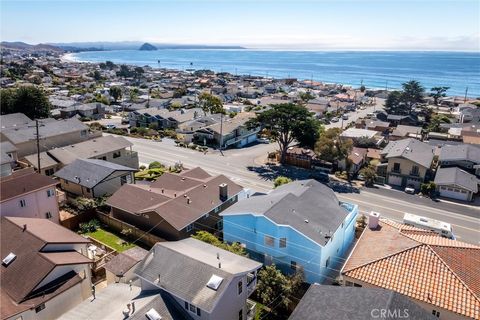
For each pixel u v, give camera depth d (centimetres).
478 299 2183
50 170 5506
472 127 8881
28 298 2506
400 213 4881
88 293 2911
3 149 5403
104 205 4509
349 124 10469
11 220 3303
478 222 4659
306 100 13925
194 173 5156
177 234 3741
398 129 9069
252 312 2773
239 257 2856
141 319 2197
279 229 3262
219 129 8125
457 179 5441
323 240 3162
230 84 19562
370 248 2816
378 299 1972
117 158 6225
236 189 4694
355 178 6275
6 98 8619
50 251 2919
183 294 2352
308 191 3994
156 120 9619
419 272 2427
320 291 2200
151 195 4319
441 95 15188
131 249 3434
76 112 10644
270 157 7250
